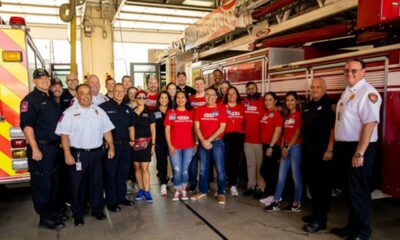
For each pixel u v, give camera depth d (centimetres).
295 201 410
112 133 414
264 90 514
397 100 318
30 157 352
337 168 336
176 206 438
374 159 345
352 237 320
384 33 392
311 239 331
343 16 459
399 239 328
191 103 498
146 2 1034
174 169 457
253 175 476
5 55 377
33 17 1298
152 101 535
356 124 309
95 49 1388
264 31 564
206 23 741
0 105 377
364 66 314
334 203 447
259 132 464
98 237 341
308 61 420
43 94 357
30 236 345
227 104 484
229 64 620
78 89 365
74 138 363
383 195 347
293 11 525
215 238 336
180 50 910
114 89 415
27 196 493
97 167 382
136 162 457
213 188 525
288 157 409
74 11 618
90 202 390
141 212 415
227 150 484
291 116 407
